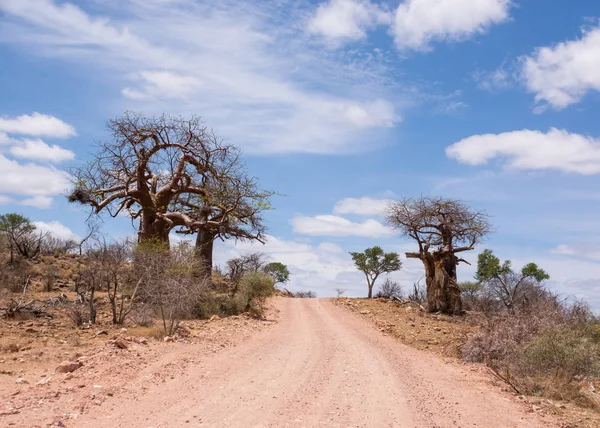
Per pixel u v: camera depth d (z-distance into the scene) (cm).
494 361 1405
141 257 2064
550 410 912
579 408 952
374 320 2534
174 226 2909
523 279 3406
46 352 1214
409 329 2191
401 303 3606
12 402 754
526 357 1265
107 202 2689
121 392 841
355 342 1698
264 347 1466
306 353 1389
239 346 1456
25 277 2808
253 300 2692
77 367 1018
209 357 1223
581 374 1188
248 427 685
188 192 3042
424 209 3028
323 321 2434
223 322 2091
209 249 3170
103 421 684
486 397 990
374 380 1066
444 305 2972
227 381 966
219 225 2895
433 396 956
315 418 751
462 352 1569
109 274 2016
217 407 778
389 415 796
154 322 1847
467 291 4384
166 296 1666
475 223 3041
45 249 3847
